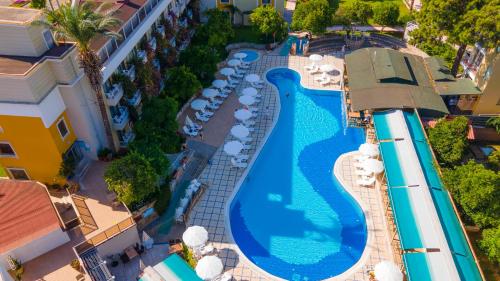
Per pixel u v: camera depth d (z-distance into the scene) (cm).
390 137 3806
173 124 3772
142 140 3522
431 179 3347
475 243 3186
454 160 3625
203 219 3369
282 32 5906
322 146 4197
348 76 4762
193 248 2998
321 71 5384
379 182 3684
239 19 6588
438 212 3045
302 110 4738
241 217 3425
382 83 4481
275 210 3497
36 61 2866
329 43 6022
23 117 2922
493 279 2942
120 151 3759
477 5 4294
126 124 3850
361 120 4247
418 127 3953
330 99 4931
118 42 3638
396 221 2972
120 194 2956
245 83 5206
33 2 3912
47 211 2873
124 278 2902
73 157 3466
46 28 2944
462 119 3719
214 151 4069
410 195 3172
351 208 3528
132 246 3091
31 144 3117
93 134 3475
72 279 2688
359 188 3662
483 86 4350
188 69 4444
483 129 4188
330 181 3788
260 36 6184
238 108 4719
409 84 4478
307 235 3275
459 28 4284
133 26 3959
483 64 4419
